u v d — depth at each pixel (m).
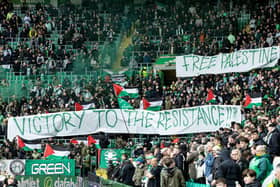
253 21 39.50
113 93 33.88
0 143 29.75
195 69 32.72
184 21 40.81
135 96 32.84
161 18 42.12
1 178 19.27
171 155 16.70
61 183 21.47
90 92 34.34
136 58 38.41
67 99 33.38
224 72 32.31
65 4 45.62
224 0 42.94
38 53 39.50
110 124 27.98
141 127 27.64
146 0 45.28
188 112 26.97
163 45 38.97
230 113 26.45
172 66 37.38
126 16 42.97
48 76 38.75
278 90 27.97
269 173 12.68
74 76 38.62
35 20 43.94
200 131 26.73
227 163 12.69
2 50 39.97
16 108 32.50
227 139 17.92
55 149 24.64
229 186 12.56
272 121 17.45
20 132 28.16
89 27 42.59
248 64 31.94
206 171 15.27
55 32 43.25
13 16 43.69
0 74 38.75
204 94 30.38
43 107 32.91
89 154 24.48
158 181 15.62
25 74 38.62
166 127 27.20
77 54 39.59
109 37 41.91
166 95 32.25
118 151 23.78
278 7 38.84
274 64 31.55
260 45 34.88
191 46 38.28
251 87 30.36
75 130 28.12
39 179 21.81
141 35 41.09
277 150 14.55
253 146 13.96
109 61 39.84
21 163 23.62
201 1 43.72
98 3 45.50
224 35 39.53
